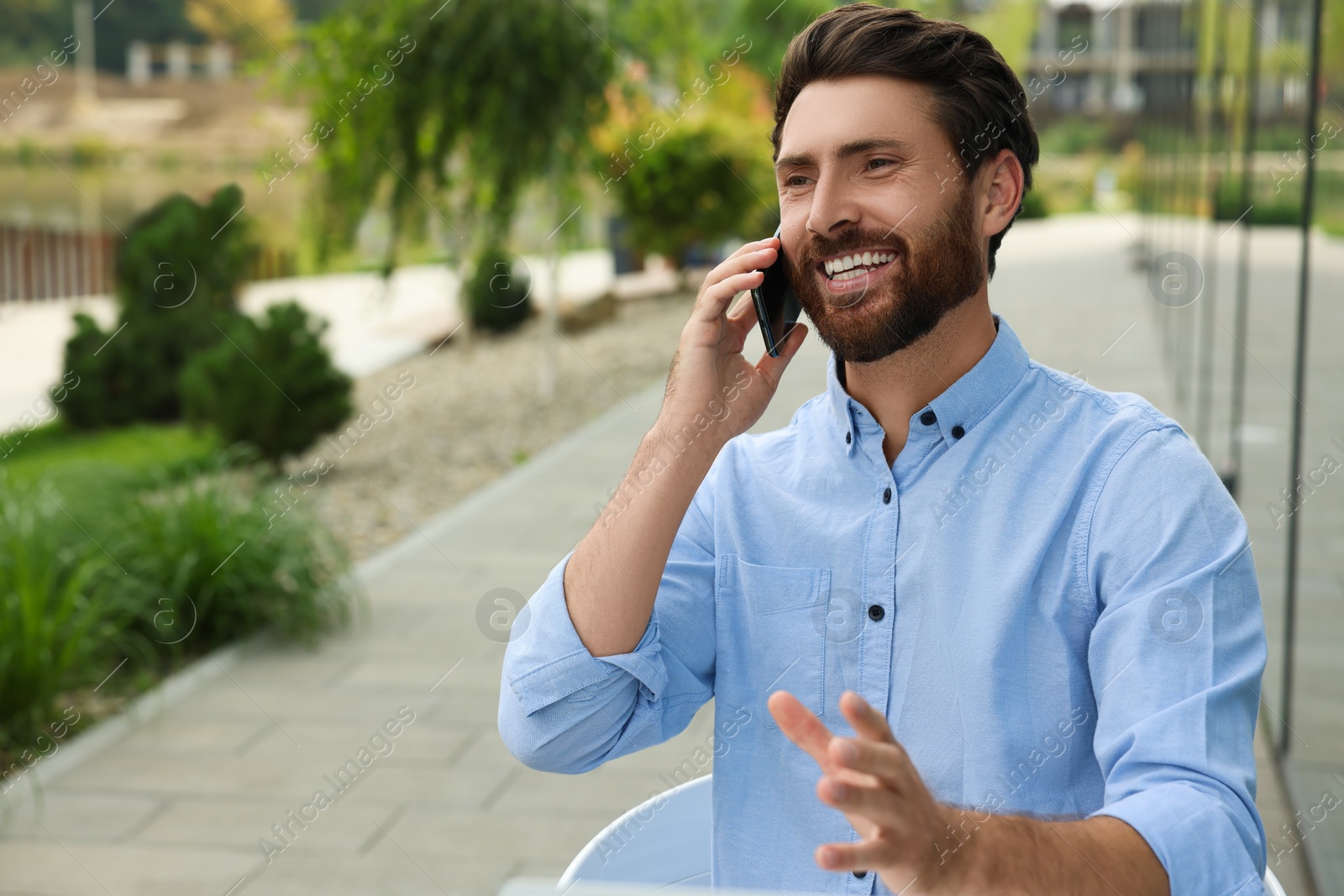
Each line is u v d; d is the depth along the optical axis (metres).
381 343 11.50
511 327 11.95
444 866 2.80
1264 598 3.59
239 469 6.73
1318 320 2.80
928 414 1.19
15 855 2.93
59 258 10.52
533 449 7.56
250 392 6.69
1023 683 1.13
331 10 8.93
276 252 10.22
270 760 3.46
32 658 3.68
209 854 2.91
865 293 1.17
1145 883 0.89
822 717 1.24
